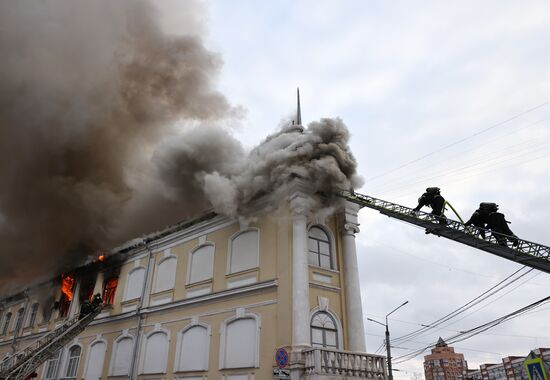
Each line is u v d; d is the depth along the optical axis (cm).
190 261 1839
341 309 1452
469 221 1017
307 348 1234
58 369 2225
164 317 1814
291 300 1344
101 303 2108
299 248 1401
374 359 1296
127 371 1833
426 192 1165
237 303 1517
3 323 3052
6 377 1672
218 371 1453
